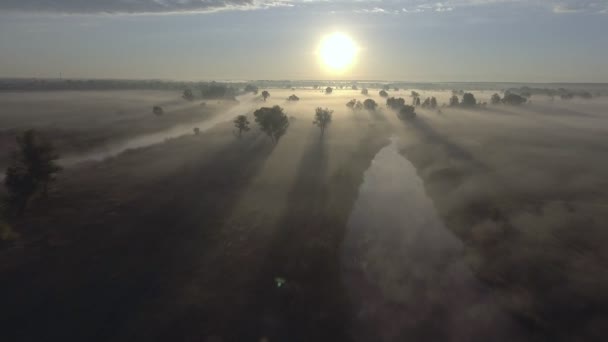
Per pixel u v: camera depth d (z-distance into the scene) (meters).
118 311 30.48
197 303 31.61
